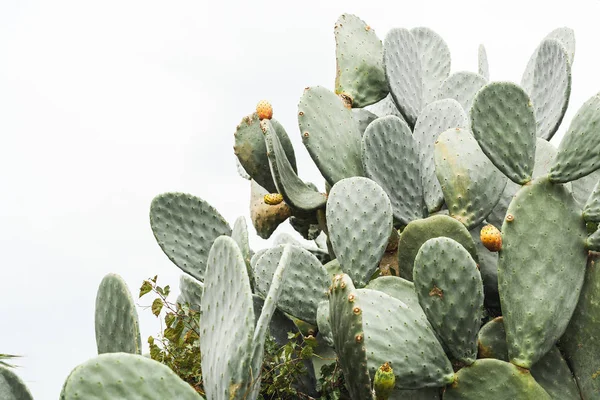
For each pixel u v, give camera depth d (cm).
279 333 335
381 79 414
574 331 306
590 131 311
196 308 350
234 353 255
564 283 303
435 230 320
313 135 371
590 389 301
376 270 336
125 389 256
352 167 374
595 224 337
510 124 318
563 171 311
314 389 323
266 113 355
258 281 338
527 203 309
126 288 301
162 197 358
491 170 340
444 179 341
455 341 295
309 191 375
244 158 384
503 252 303
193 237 359
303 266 335
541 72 402
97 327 306
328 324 319
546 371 303
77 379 254
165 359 314
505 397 292
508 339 298
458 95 409
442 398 298
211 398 265
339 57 412
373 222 331
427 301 296
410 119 408
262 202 404
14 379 280
